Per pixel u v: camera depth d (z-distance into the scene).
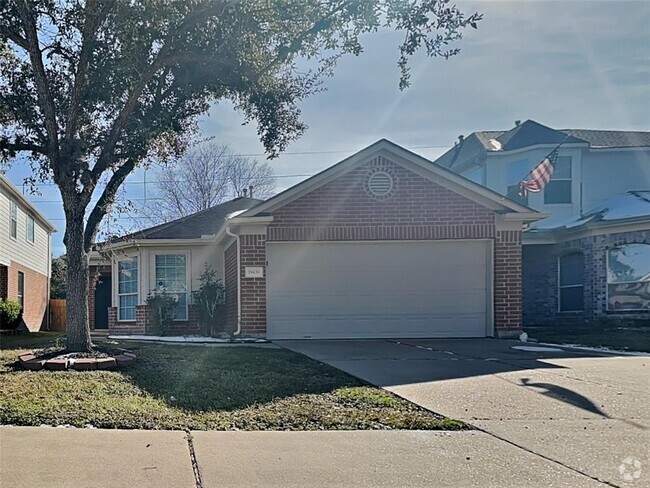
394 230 12.50
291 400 5.99
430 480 3.85
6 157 8.97
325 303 12.57
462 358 9.00
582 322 16.61
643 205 16.50
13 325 18.58
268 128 9.80
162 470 4.02
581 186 18.84
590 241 16.39
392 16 7.88
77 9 8.30
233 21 8.18
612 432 4.91
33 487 3.71
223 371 7.55
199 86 8.98
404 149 12.50
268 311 12.45
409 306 12.69
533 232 17.31
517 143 19.45
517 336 12.52
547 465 4.12
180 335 15.28
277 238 12.34
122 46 8.17
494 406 5.77
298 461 4.21
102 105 9.09
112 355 8.23
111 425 5.11
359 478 3.89
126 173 9.21
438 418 5.33
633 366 8.16
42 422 5.16
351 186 12.52
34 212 23.23
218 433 4.91
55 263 31.66
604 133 20.89
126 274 16.95
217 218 17.59
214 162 35.53
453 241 12.73
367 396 6.11
